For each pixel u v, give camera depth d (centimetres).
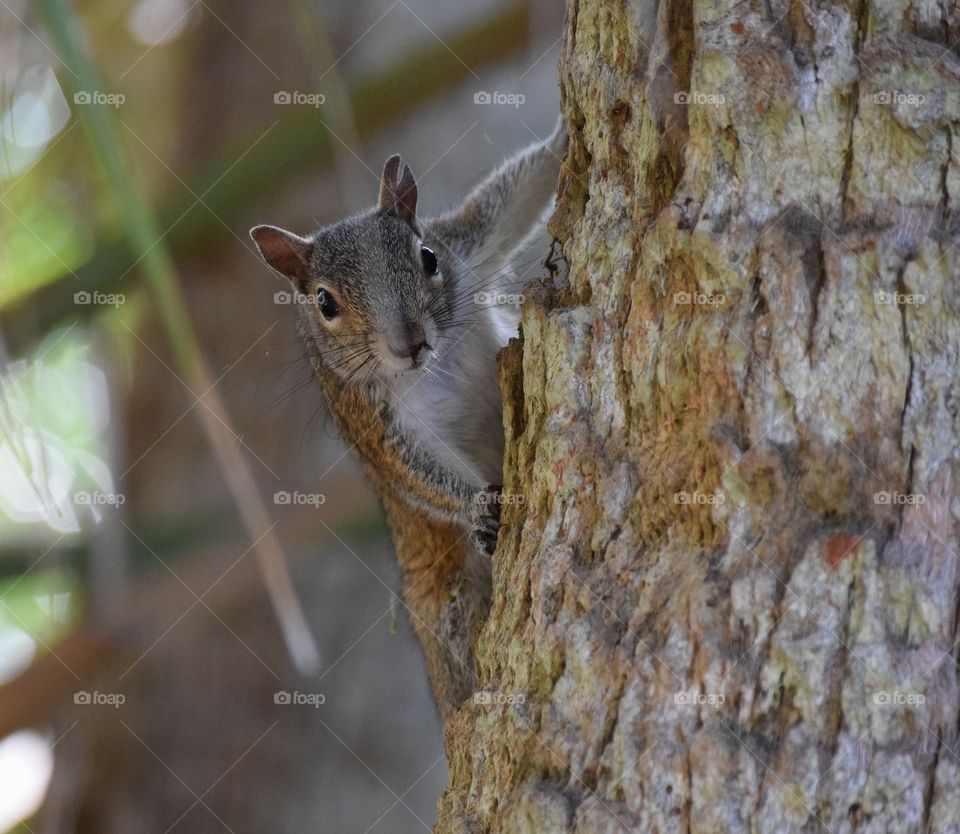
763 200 655
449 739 795
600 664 651
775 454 623
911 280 623
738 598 614
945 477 607
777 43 673
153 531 1583
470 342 1212
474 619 1202
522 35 1458
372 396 1206
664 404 682
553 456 725
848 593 598
